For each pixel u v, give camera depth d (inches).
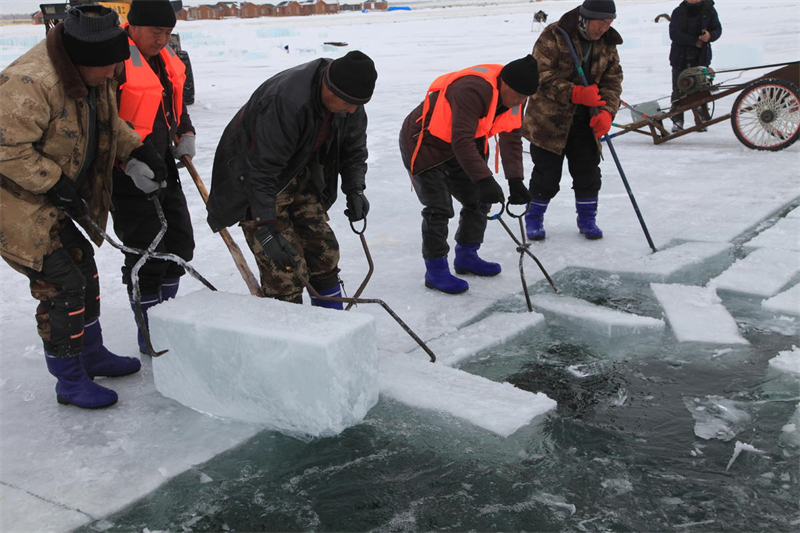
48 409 110.8
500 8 3270.2
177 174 125.5
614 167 285.6
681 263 165.3
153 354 109.3
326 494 88.4
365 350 101.7
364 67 102.7
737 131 302.5
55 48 94.4
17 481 91.6
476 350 126.3
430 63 795.4
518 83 139.3
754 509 82.9
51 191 98.7
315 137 110.3
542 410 103.9
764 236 183.2
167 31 113.1
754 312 140.6
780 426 99.7
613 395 111.0
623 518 82.4
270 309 106.7
